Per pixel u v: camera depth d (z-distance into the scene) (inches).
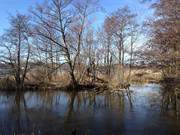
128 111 1019.3
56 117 942.4
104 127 797.2
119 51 1945.1
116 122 850.8
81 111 1045.2
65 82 1803.6
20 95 1573.6
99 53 1927.9
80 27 1797.5
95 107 1128.2
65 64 1808.6
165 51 1005.2
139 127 791.1
